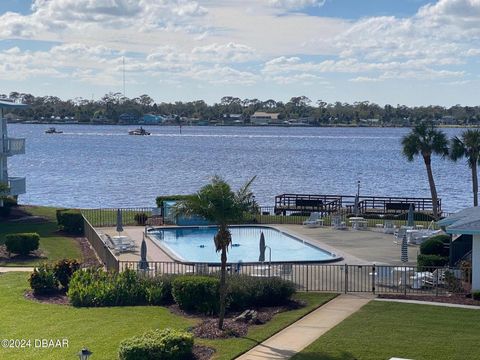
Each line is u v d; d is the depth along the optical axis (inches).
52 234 1694.1
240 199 890.7
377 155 5994.1
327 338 828.0
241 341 827.4
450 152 1910.7
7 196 1966.0
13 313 976.3
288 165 4773.6
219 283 971.9
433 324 884.6
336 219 1802.4
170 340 757.3
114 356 779.4
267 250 1528.1
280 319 922.7
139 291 1043.9
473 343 802.8
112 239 1520.7
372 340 816.9
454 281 1083.9
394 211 2060.8
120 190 3191.4
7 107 2079.2
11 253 1437.0
